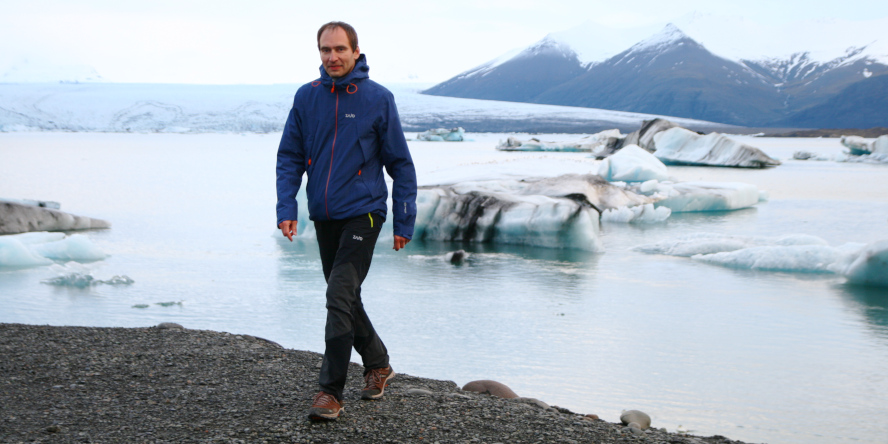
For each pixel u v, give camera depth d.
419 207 16.28
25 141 85.12
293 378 3.13
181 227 17.81
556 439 2.42
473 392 3.58
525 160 25.20
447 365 6.79
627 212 19.44
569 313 9.13
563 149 61.69
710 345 7.60
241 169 41.38
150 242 15.37
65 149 66.06
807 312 9.24
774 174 37.41
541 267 12.64
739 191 22.53
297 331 8.09
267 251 14.23
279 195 2.70
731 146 41.84
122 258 13.38
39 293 10.15
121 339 3.94
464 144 88.19
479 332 8.09
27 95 152.50
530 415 2.74
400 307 9.44
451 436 2.38
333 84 2.63
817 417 5.39
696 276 11.81
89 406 2.63
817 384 6.25
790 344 7.68
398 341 7.71
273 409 2.62
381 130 2.66
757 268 12.49
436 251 14.47
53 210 16.80
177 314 8.96
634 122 192.25
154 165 44.72
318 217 2.64
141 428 2.36
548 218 14.92
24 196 25.44
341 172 2.60
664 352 7.27
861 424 5.23
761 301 9.91
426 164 44.78
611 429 2.65
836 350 7.44
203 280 11.27
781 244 13.60
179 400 2.73
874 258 10.80
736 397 5.87
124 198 25.14
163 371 3.20
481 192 16.39
